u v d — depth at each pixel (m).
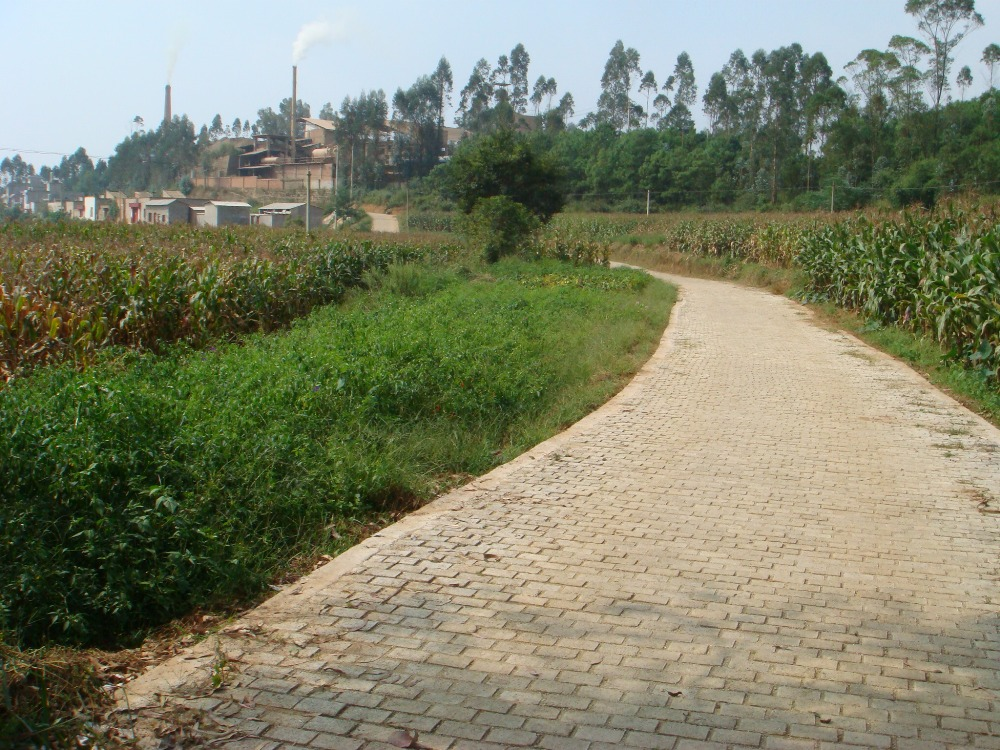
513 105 111.38
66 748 3.13
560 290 20.05
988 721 3.45
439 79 98.75
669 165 79.50
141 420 5.45
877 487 6.79
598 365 12.05
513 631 4.18
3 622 3.81
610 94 116.44
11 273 11.84
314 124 102.62
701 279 35.28
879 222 19.64
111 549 4.38
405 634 4.13
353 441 6.75
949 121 63.59
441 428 7.75
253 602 4.59
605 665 3.87
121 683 3.64
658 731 3.34
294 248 20.73
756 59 100.75
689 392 10.67
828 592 4.75
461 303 15.66
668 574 4.95
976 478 7.09
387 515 6.00
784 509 6.19
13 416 5.20
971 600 4.68
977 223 14.67
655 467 7.23
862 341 15.73
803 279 24.22
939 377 11.77
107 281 12.38
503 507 6.09
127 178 110.06
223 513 5.04
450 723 3.37
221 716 3.38
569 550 5.29
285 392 7.07
